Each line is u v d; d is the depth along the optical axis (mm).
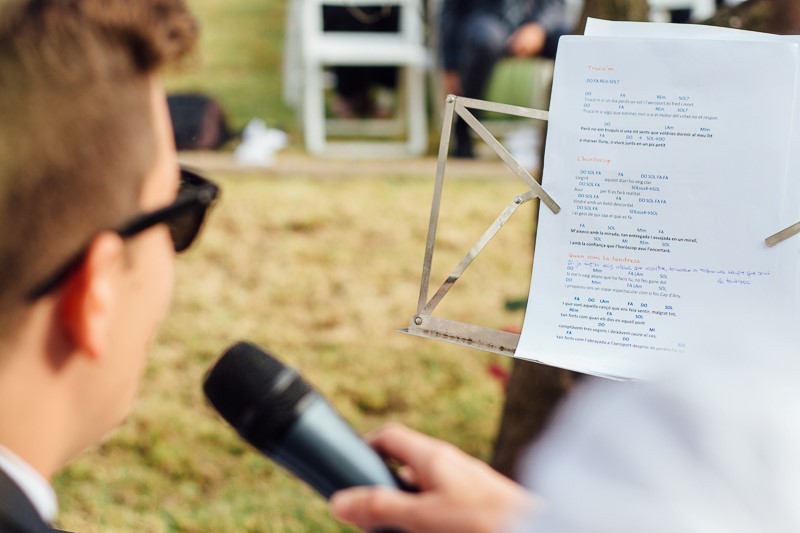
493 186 5043
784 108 1230
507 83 5602
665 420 630
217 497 2947
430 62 5758
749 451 608
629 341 1220
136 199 826
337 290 4039
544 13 5238
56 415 837
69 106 774
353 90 5922
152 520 2850
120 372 872
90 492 2926
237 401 1081
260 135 5379
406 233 4508
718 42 1243
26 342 797
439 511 992
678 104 1254
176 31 830
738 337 688
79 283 793
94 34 788
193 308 3848
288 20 6129
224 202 4648
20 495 810
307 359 3594
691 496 597
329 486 1050
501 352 1258
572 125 1274
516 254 4379
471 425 3287
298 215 4582
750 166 1235
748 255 1229
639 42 1262
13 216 765
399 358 3611
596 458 639
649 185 1254
